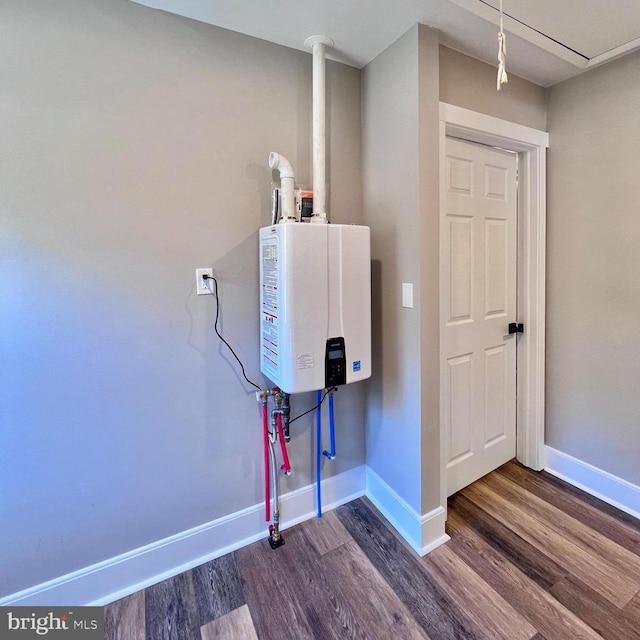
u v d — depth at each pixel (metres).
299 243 1.45
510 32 1.62
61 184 1.33
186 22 1.49
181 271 1.56
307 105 1.77
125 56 1.39
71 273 1.37
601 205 1.96
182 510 1.65
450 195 1.91
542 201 2.19
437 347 1.73
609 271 1.96
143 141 1.44
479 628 1.35
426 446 1.72
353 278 1.57
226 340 1.68
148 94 1.44
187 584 1.58
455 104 1.77
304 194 1.66
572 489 2.16
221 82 1.57
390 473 1.92
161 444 1.58
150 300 1.51
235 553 1.74
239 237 1.66
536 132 2.11
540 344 2.28
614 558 1.66
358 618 1.41
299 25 1.55
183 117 1.51
